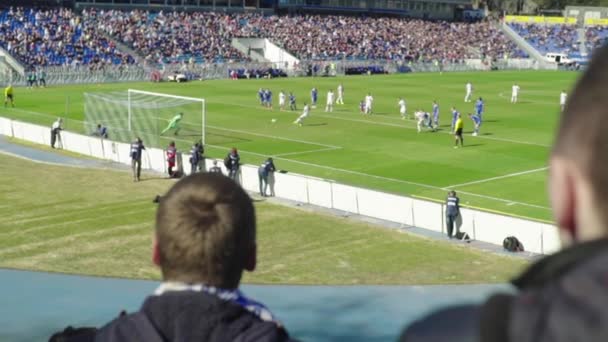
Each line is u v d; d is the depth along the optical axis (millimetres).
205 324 2352
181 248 2582
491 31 151500
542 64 139750
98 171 44281
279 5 138875
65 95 78812
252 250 2797
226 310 2414
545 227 29047
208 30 117938
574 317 1260
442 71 128625
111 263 26719
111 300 22594
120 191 39156
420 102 81625
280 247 29609
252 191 39344
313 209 35781
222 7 129500
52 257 27266
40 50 96000
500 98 88000
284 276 25703
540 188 41656
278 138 57125
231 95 83688
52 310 21484
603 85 1381
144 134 52906
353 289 24266
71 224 32250
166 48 108250
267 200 37344
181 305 2414
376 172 45625
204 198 2693
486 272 26781
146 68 99250
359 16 149500
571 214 1424
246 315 2471
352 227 32750
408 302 23094
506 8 198125
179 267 2598
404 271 26672
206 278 2590
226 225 2633
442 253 29156
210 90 88312
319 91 90500
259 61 115312
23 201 36125
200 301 2412
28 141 53500
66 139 50750
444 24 151375
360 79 109188
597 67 1404
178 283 2594
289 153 51281
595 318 1241
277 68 110750
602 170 1376
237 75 105000
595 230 1387
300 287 24391
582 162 1400
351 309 22297
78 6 113750
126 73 96312
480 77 117438
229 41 117875
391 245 30156
